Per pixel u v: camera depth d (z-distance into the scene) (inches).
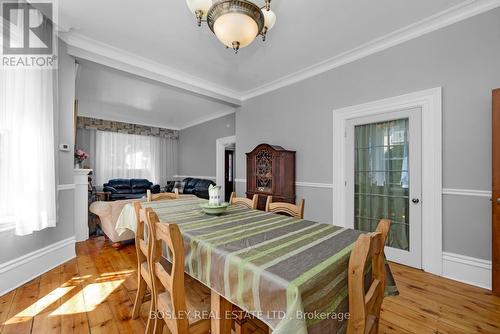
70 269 96.3
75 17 89.8
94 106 218.7
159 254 51.8
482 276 81.6
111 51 113.7
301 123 139.6
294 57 119.7
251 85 159.3
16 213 77.6
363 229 114.4
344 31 97.9
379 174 109.0
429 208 92.8
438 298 75.2
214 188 77.2
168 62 126.7
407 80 98.2
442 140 89.9
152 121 280.7
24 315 66.6
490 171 80.5
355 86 115.0
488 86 80.4
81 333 59.7
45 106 87.6
